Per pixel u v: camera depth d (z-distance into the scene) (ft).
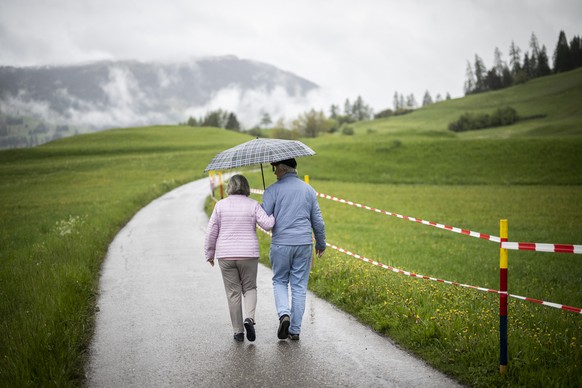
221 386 14.94
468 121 505.66
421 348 17.46
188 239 48.19
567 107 503.61
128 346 18.69
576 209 101.04
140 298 25.95
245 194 19.60
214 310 23.53
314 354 17.44
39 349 16.55
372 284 25.16
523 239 64.64
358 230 71.41
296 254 18.92
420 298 22.72
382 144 251.80
